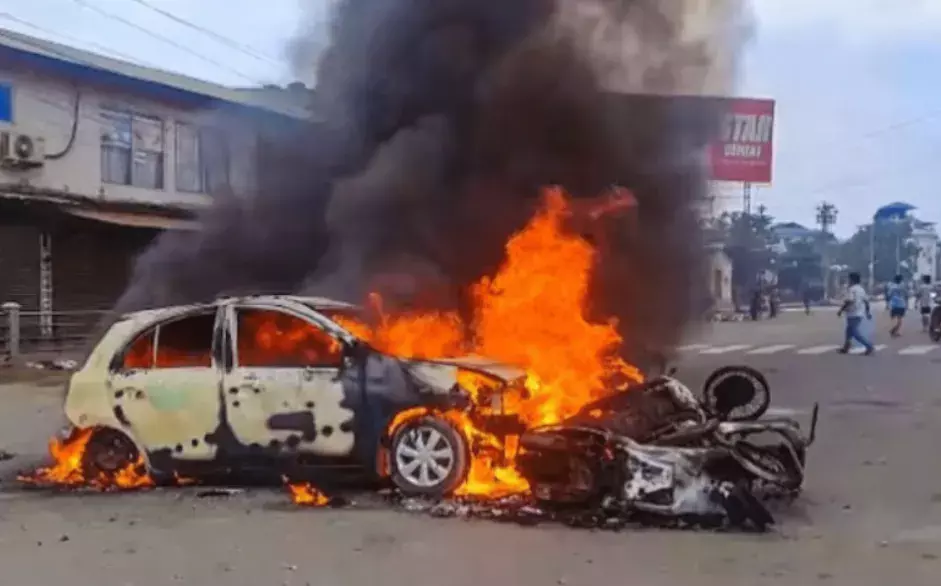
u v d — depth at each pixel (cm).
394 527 723
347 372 834
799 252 8706
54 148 2350
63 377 1967
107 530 720
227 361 859
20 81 2275
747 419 872
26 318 2291
